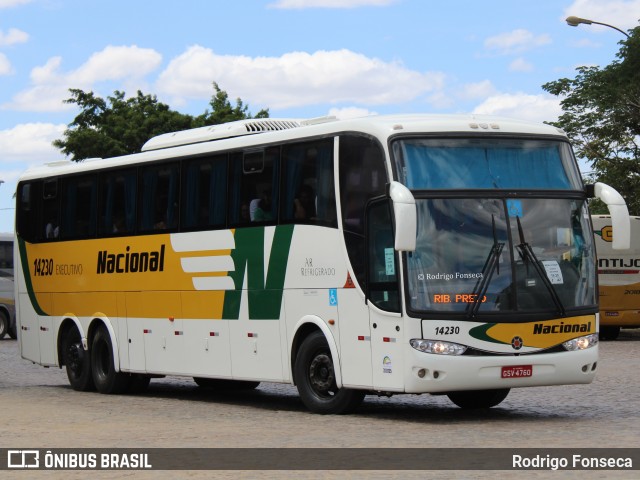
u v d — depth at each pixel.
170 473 10.96
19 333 24.23
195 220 19.14
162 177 20.05
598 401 17.92
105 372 21.67
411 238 14.38
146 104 62.28
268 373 17.52
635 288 35.78
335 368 16.09
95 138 59.91
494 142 15.68
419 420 15.55
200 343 19.02
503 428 14.37
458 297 14.93
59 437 14.04
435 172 15.29
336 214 16.11
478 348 14.89
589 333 15.58
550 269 15.41
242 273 18.00
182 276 19.41
